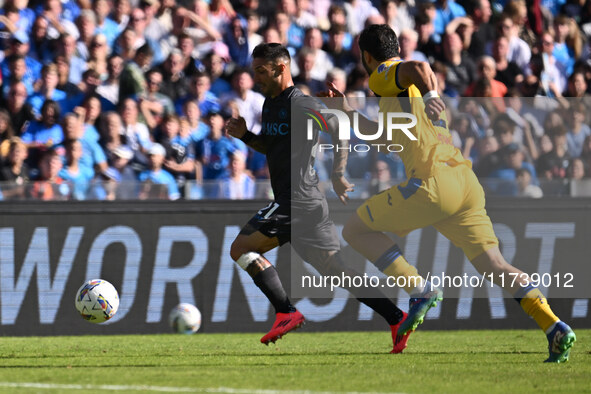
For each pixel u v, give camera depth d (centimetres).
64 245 2417
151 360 1738
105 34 3675
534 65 3900
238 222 2472
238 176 3178
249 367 1598
